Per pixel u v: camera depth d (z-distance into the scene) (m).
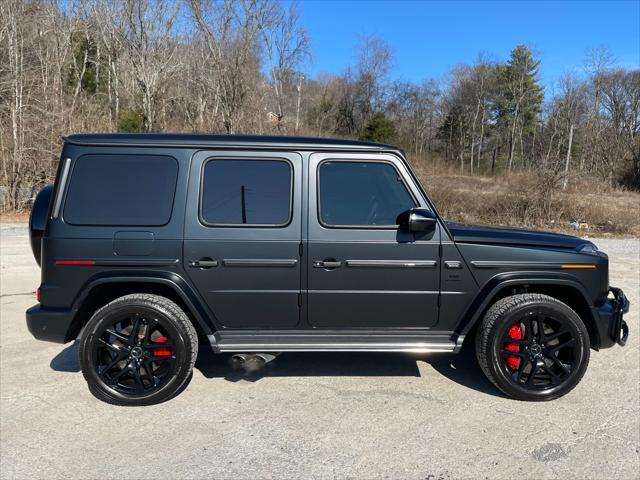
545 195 15.93
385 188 3.52
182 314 3.41
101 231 3.33
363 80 52.53
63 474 2.64
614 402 3.48
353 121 52.47
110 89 33.59
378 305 3.49
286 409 3.37
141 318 3.37
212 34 27.12
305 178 3.45
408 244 3.46
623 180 31.98
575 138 37.25
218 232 3.39
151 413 3.31
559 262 3.50
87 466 2.71
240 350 3.45
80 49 34.44
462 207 16.39
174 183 3.40
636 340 4.78
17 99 15.43
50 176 15.70
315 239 3.42
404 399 3.53
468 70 61.84
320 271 3.44
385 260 3.45
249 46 27.25
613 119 45.25
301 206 3.44
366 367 4.12
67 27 29.38
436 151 60.75
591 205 15.93
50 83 18.92
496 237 3.57
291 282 3.44
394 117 57.56
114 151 3.40
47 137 15.68
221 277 3.41
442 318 3.53
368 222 3.48
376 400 3.51
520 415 3.29
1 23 16.88
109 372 3.41
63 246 3.31
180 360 3.38
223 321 3.48
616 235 14.20
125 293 3.58
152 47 29.06
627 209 16.36
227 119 27.39
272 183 3.46
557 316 3.43
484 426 3.15
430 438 3.01
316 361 4.26
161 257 3.36
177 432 3.07
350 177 3.51
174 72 29.89
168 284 3.35
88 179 3.38
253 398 3.54
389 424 3.17
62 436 3.02
